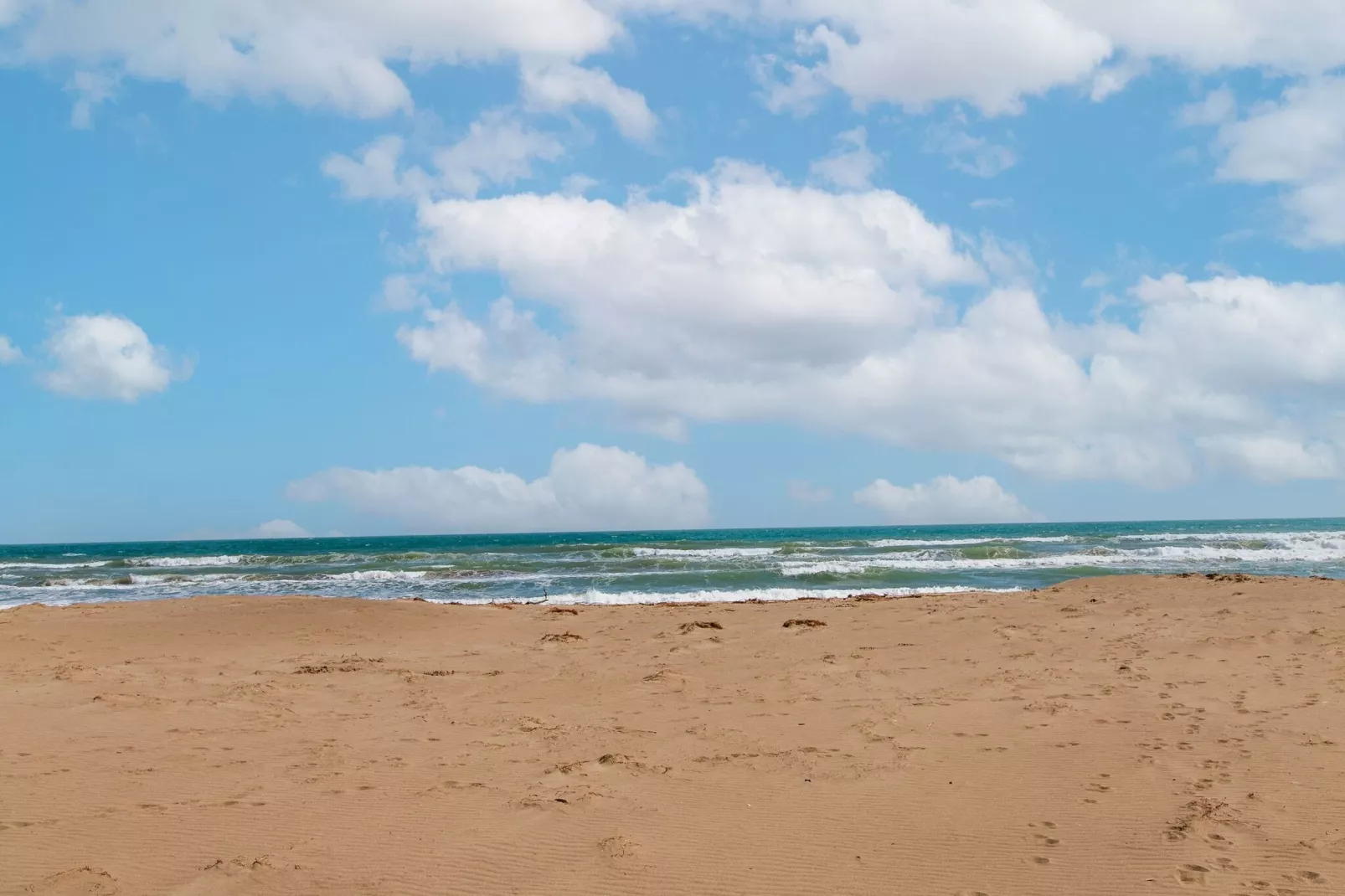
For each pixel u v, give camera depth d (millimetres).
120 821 5570
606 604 19656
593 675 10727
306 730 8047
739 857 4977
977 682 9609
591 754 7156
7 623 14492
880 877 4695
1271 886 4391
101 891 4531
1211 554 35031
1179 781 5969
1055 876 4625
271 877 4727
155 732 7922
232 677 10688
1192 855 4781
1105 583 17422
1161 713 7891
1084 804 5633
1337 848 4789
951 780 6234
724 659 11594
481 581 28844
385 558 42656
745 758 6965
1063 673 9852
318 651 12703
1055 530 111250
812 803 5852
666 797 6027
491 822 5555
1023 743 7121
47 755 7086
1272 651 10656
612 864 4895
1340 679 9031
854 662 11070
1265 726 7289
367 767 6816
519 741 7637
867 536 105938
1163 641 11523
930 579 26641
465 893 4570
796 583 26172
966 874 4691
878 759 6828
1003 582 25719
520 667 11359
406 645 13312
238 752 7266
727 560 35031
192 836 5320
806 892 4547
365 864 4906
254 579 31422
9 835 5305
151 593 27516
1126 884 4488
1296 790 5691
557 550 45688
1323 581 16406
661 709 8828
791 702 8992
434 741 7641
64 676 10508
